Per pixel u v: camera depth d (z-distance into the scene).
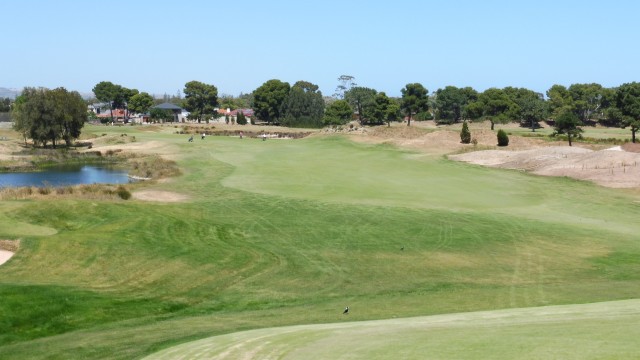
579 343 11.97
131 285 23.77
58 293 21.44
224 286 24.28
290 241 31.14
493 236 32.50
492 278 25.61
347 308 21.34
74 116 98.50
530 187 49.31
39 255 26.09
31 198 41.34
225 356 14.02
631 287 23.39
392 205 40.41
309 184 49.94
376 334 15.13
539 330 13.84
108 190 46.03
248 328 18.83
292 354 13.45
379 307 21.58
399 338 14.18
